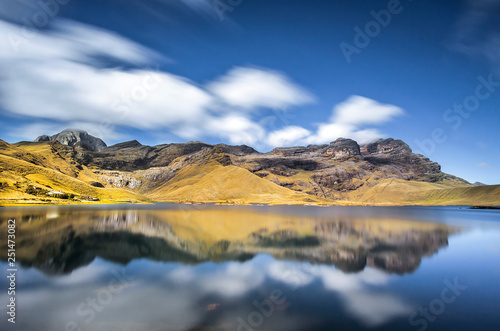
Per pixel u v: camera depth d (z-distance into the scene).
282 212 149.75
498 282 28.41
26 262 34.44
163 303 22.38
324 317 20.12
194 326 18.55
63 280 28.06
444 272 32.09
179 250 43.28
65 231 59.91
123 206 191.38
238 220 95.12
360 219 105.81
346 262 36.47
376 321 19.47
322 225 82.31
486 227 81.00
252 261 36.72
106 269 32.22
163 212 133.12
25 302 22.44
